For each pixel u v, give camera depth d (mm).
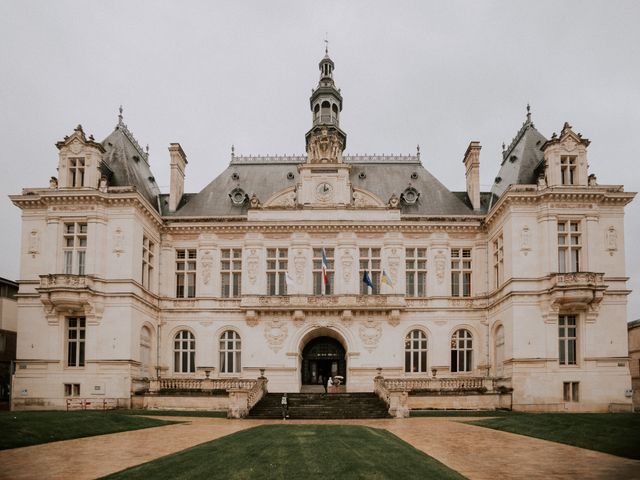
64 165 50031
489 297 54031
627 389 47188
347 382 52906
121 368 47531
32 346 48500
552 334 47469
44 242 49906
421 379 47750
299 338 53438
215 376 53562
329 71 64812
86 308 47750
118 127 56344
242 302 53656
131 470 19484
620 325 48062
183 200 59125
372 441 25266
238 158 62156
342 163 55906
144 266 52500
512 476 19328
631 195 49375
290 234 55344
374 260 55469
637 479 18906
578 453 23844
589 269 48344
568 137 49844
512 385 47188
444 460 22172
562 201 48750
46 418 31609
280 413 40906
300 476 18344
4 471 19984
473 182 57438
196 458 21203
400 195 58344
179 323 54562
